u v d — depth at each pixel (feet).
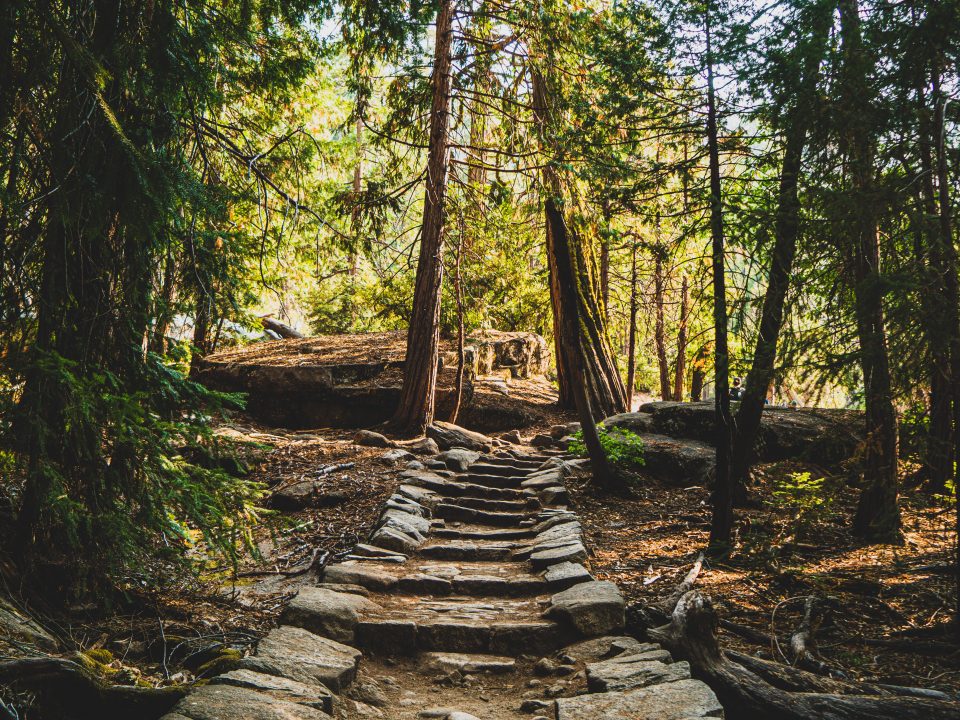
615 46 28.19
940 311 17.26
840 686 14.94
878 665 17.63
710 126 25.46
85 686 11.16
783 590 22.63
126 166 12.73
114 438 14.12
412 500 29.73
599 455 34.14
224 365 48.78
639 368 89.15
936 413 20.49
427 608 19.21
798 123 21.25
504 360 58.85
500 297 57.21
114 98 13.78
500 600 20.43
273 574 23.24
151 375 15.70
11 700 10.18
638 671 13.96
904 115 18.39
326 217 41.24
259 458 34.99
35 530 15.05
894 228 18.85
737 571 24.31
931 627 19.48
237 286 16.92
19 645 11.91
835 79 20.39
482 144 45.19
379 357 49.78
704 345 27.14
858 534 27.63
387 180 42.98
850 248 20.17
